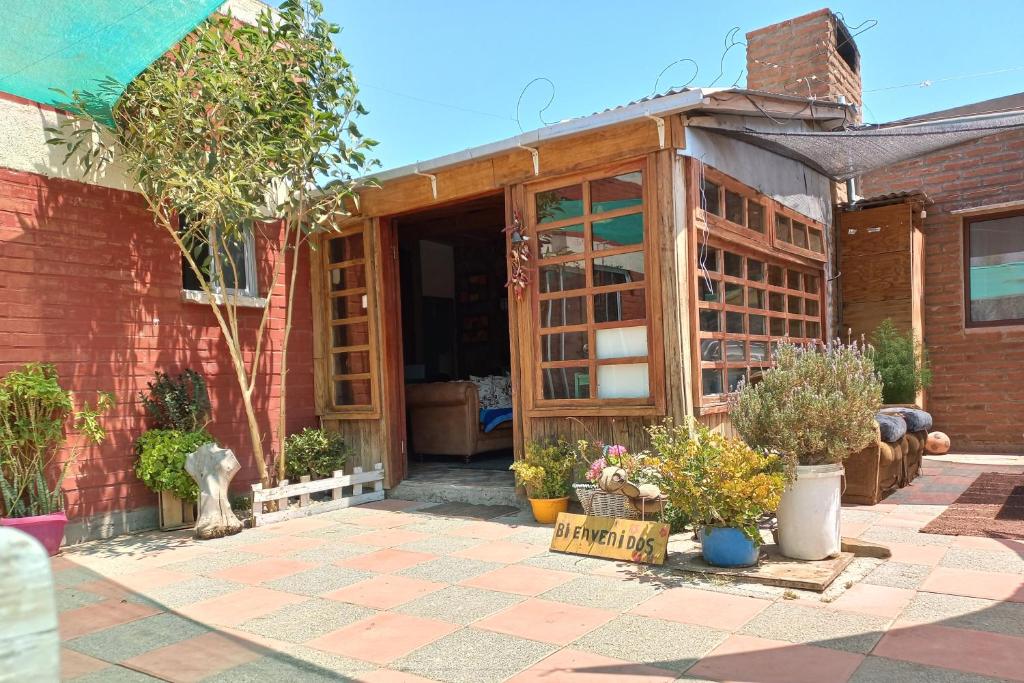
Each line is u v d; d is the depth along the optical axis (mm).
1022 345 8688
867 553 4641
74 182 6168
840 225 9227
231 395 7328
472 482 7512
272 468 7555
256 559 5344
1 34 5000
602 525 5062
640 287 5887
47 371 5812
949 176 9227
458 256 12695
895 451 6465
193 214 6273
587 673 3141
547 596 4211
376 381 7723
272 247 7852
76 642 3785
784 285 7715
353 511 7047
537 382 6504
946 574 4207
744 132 6270
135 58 5473
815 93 9711
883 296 8977
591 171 6168
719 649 3322
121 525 6316
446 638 3629
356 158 6734
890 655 3146
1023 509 5645
